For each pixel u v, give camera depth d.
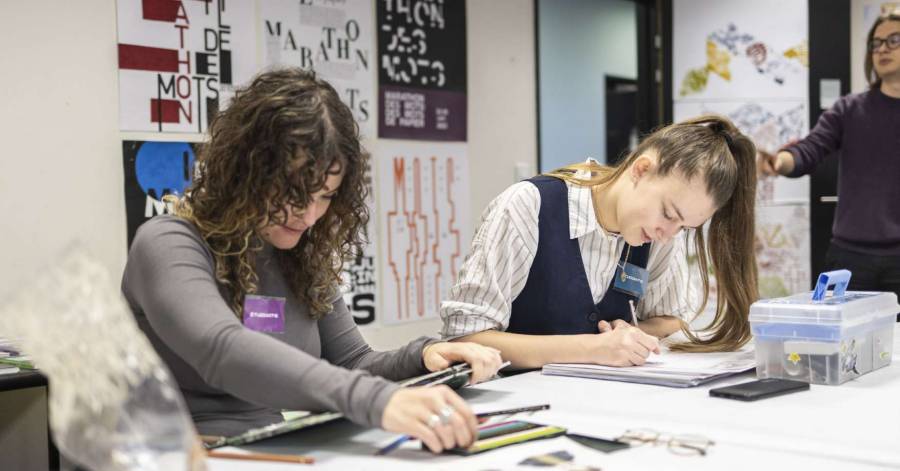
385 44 3.71
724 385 1.57
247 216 1.28
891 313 1.75
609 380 1.61
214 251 1.31
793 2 4.25
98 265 0.84
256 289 1.38
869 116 3.34
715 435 1.18
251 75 3.24
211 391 1.32
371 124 3.66
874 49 3.31
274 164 1.24
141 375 0.82
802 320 1.56
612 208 1.81
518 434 1.17
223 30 3.15
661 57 4.49
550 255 1.82
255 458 1.06
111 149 2.90
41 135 2.74
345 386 1.10
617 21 6.24
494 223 1.79
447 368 1.46
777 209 4.28
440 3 3.93
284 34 3.34
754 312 1.62
